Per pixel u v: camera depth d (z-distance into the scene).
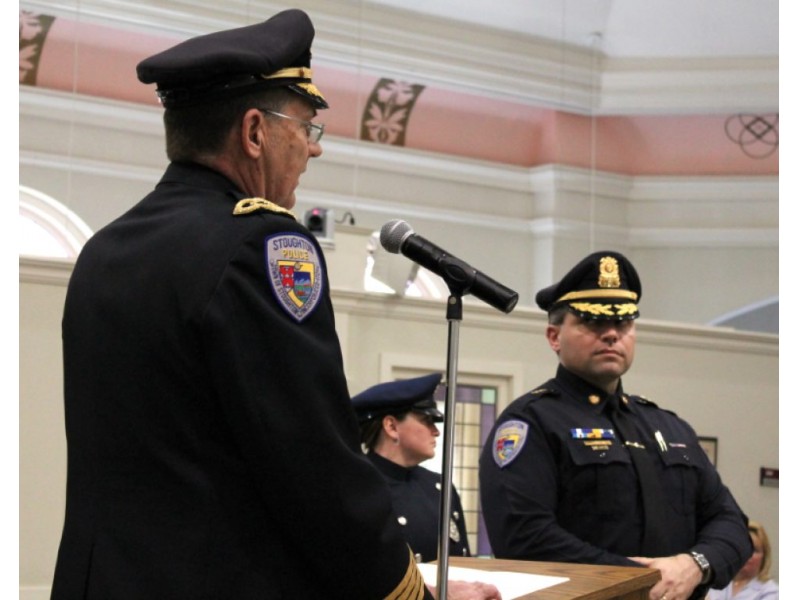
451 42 11.80
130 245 1.97
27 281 6.20
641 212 13.94
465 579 2.34
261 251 1.88
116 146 11.73
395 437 4.36
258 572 1.84
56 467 6.19
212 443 1.86
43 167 11.43
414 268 7.32
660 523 3.65
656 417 3.94
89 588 1.84
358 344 7.22
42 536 6.12
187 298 1.85
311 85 2.14
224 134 2.05
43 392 6.20
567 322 3.84
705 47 12.15
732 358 8.57
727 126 13.40
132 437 1.87
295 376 1.84
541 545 3.49
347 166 12.84
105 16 10.52
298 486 1.82
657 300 13.89
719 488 3.90
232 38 2.06
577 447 3.65
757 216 13.61
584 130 13.52
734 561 3.63
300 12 2.17
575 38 12.12
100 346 1.92
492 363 7.69
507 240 13.75
